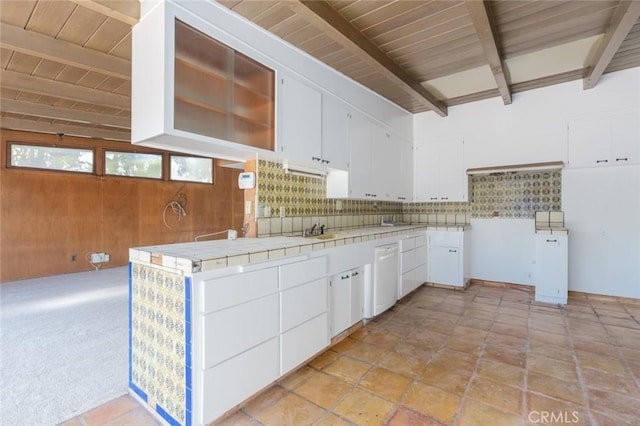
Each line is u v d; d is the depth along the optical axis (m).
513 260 4.28
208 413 1.50
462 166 4.46
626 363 2.20
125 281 4.67
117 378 2.03
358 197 3.44
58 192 5.15
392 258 3.36
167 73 1.73
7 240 4.70
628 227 3.54
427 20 2.36
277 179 2.77
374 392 1.89
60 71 2.99
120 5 1.79
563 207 3.87
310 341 2.17
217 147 2.12
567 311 3.33
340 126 3.15
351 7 2.18
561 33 2.62
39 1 1.97
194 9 1.87
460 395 1.85
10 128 4.46
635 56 3.15
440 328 2.88
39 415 1.66
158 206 6.29
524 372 2.10
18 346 2.47
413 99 4.10
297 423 1.62
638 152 3.42
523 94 4.04
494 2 2.19
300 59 2.67
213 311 1.52
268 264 1.84
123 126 4.68
